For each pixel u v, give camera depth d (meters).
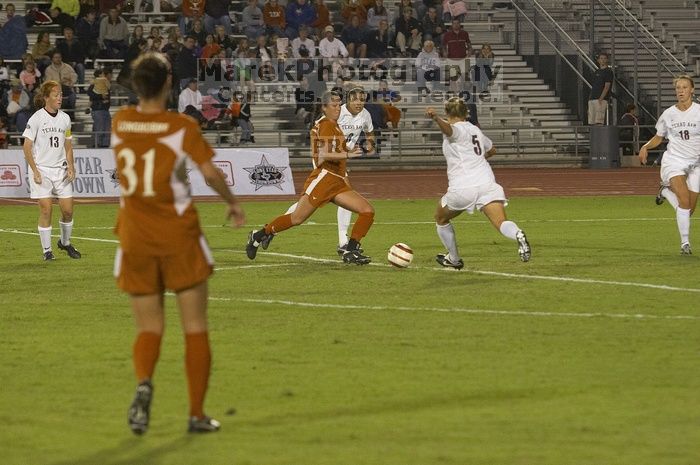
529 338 31.94
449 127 43.09
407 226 65.00
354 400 24.95
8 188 87.25
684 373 27.39
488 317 35.44
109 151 87.81
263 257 51.09
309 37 120.44
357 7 121.19
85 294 40.97
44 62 110.50
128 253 22.09
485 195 43.34
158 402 24.97
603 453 20.86
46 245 50.88
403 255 45.69
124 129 22.14
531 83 123.88
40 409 24.38
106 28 116.25
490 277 44.28
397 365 28.55
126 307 38.06
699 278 43.69
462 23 128.25
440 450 21.12
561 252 52.22
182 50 112.06
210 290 41.38
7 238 60.28
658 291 40.50
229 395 25.50
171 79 22.45
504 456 20.73
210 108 111.75
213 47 112.62
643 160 51.31
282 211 76.12
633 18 119.50
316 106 116.19
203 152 22.03
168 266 22.06
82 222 68.88
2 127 104.94
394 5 131.50
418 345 31.08
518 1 127.75
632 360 28.91
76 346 31.38
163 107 22.30
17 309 37.66
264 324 34.50
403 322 34.69
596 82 115.94
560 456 20.70
